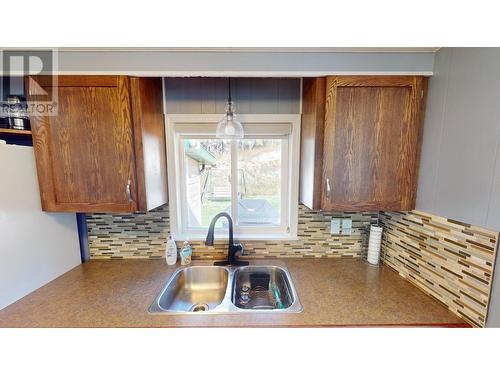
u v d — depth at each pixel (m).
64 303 1.12
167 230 1.59
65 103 1.15
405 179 1.22
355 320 0.99
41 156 1.18
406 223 1.32
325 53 1.14
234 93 1.48
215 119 1.50
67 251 1.42
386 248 1.50
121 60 1.13
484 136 0.87
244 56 1.14
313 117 1.24
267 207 1.67
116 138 1.17
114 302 1.13
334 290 1.22
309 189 1.34
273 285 1.51
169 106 1.49
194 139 1.60
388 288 1.24
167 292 1.29
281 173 1.63
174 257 1.54
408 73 1.15
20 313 1.04
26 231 1.15
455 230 1.01
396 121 1.18
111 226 1.58
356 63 1.15
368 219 1.59
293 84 1.47
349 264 1.54
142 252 1.61
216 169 1.63
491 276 0.86
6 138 1.20
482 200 0.89
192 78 1.47
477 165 0.90
